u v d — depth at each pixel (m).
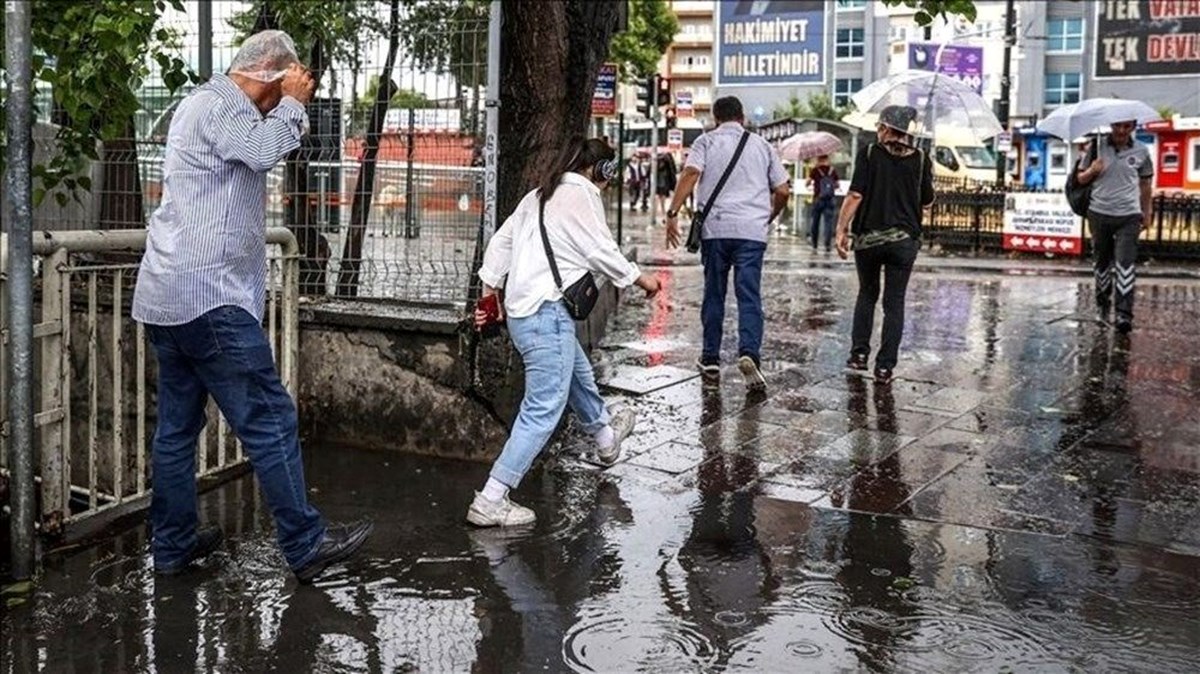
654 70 45.03
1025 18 55.66
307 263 6.64
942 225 21.39
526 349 5.06
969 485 5.63
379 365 6.29
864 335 8.27
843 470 5.89
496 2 5.99
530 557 4.69
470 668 3.69
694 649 3.81
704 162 7.74
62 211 7.55
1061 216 19.61
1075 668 3.67
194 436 4.50
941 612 4.11
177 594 4.33
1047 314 11.52
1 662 3.76
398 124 6.39
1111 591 4.30
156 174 7.28
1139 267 18.20
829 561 4.61
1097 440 6.46
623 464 5.99
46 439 4.82
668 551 4.74
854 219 7.95
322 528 4.46
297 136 4.25
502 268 5.22
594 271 5.09
